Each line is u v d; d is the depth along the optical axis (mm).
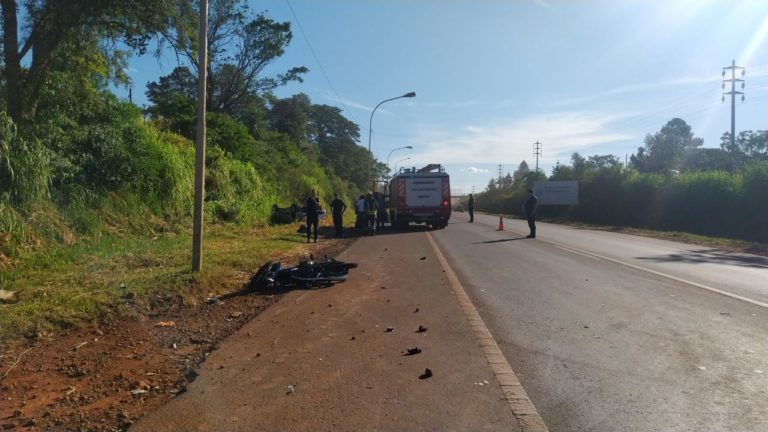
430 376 5500
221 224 20516
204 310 8414
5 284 8633
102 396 4996
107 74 20062
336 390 5125
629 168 43281
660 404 4820
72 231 12492
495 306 8852
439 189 30094
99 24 15984
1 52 14938
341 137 94125
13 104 14484
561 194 49562
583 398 4953
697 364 5906
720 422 4457
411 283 11039
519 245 19516
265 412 4633
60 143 14320
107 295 8117
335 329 7340
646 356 6188
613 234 27172
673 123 91562
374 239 22359
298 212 28016
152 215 16766
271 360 6008
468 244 19953
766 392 5098
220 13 39375
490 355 6191
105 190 15055
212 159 23656
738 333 7145
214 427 4355
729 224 29281
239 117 48688
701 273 12500
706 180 31375
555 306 8852
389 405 4777
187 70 54656
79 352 6199
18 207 11445
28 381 5316
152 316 7922
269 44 41938
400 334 7098
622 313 8336
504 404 4797
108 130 16047
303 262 11109
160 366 5820
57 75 16312
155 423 4430
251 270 11789
